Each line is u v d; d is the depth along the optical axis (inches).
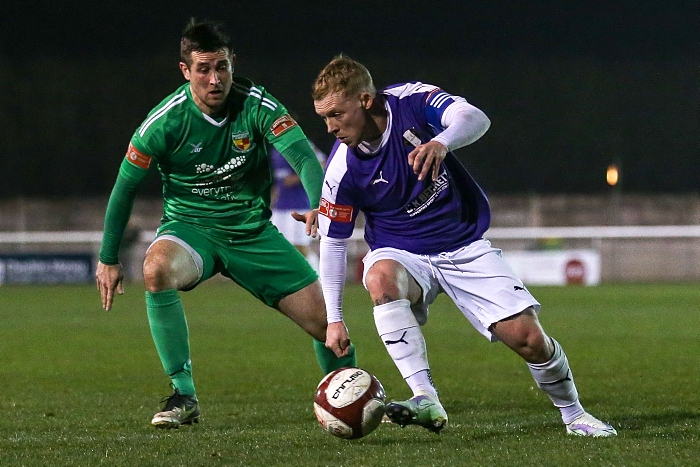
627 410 678.5
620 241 3184.1
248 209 674.8
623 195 3469.5
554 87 3558.1
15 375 979.9
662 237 3184.1
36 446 551.2
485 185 3508.9
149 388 882.1
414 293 567.8
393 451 507.5
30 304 2090.3
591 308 1859.0
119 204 657.6
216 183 661.3
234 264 677.9
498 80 3545.8
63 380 940.0
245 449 524.7
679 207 3344.0
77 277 3004.4
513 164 3516.2
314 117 3449.8
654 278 3179.1
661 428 575.2
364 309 1871.3
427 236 565.9
